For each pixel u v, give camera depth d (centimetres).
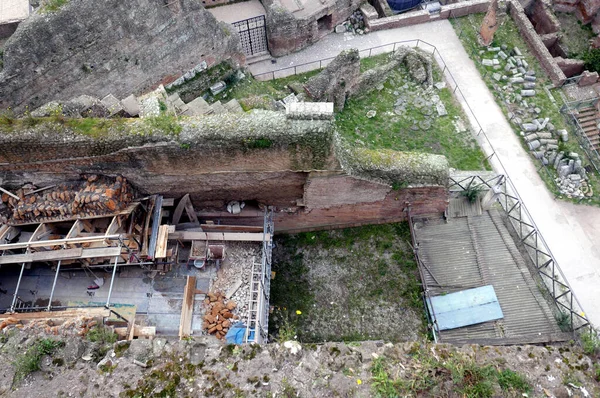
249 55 2380
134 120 1329
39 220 1411
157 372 1002
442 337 1530
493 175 1939
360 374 999
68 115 1445
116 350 1040
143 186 1483
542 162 1992
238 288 1492
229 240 1559
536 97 2198
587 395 989
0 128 1297
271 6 2239
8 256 1338
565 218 1870
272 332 1582
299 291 1667
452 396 969
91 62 1667
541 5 2627
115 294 1479
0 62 1720
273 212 1661
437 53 2336
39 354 1023
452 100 2178
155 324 1434
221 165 1416
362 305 1630
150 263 1441
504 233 1700
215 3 2442
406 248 1714
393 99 2178
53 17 1502
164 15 1725
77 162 1370
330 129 1318
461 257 1666
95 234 1398
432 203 1684
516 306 1566
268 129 1312
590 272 1753
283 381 988
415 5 2620
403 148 2034
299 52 2398
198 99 1753
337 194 1580
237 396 970
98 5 1555
